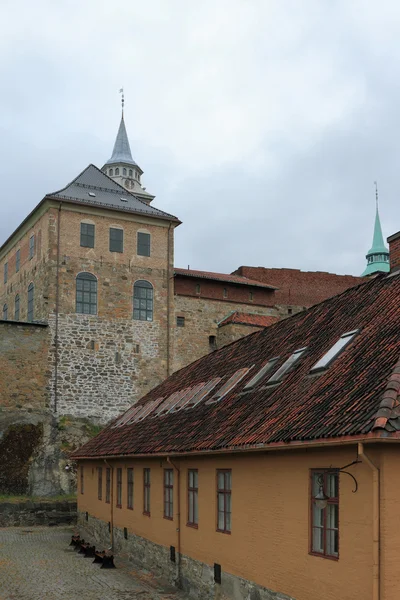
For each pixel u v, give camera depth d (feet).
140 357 129.70
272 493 38.91
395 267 52.39
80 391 122.21
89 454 80.94
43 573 60.29
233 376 59.36
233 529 43.83
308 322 56.49
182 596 50.72
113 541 73.92
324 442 31.76
